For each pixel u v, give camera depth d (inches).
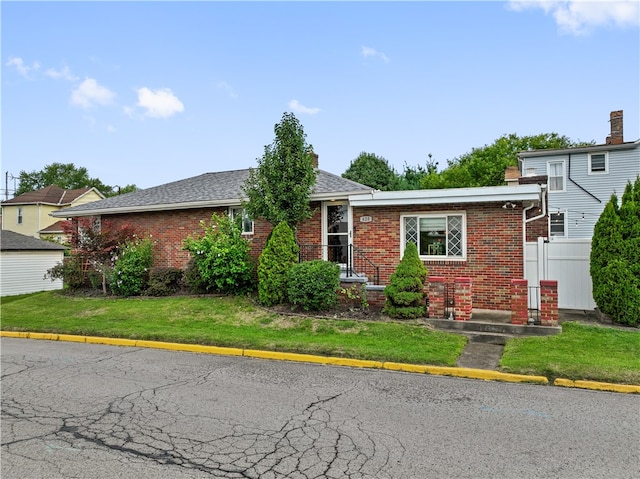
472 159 1621.6
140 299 548.4
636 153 900.0
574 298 455.5
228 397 228.8
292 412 204.8
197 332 388.2
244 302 493.4
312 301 436.5
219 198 586.2
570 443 168.4
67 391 240.4
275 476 142.7
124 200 692.7
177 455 159.0
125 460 154.9
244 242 534.6
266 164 512.1
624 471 145.3
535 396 230.2
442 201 464.1
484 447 164.6
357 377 270.7
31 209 1566.2
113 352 348.5
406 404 217.2
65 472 145.5
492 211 455.8
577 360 280.5
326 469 147.2
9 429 185.0
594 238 401.4
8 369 292.0
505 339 345.7
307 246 547.2
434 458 155.2
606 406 213.9
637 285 367.6
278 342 346.0
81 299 576.4
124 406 214.5
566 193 952.9
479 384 255.0
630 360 281.0
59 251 908.6
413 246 429.7
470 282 389.1
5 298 730.2
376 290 457.4
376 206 504.7
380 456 157.0
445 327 382.6
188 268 556.4
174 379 265.6
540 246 461.4
